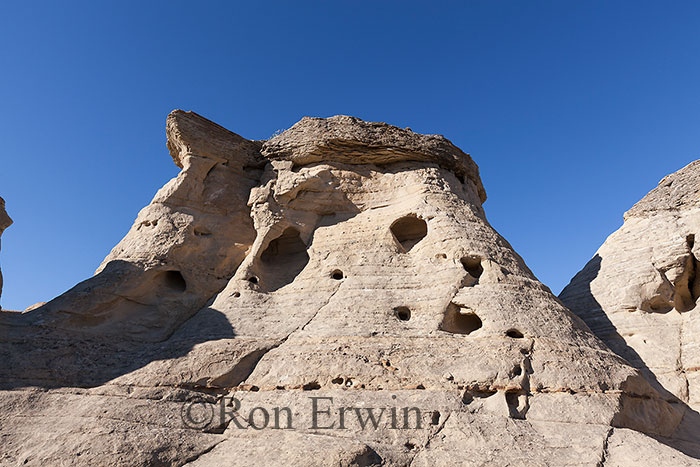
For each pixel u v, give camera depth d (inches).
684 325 727.7
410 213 706.8
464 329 583.8
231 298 632.4
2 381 467.5
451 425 415.8
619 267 841.5
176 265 654.5
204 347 531.5
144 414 434.3
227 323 583.8
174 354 529.0
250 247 734.5
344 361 495.2
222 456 389.4
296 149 791.1
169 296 635.5
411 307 587.8
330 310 583.2
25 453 375.6
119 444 383.6
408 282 620.4
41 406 445.4
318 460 353.4
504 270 623.2
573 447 389.4
